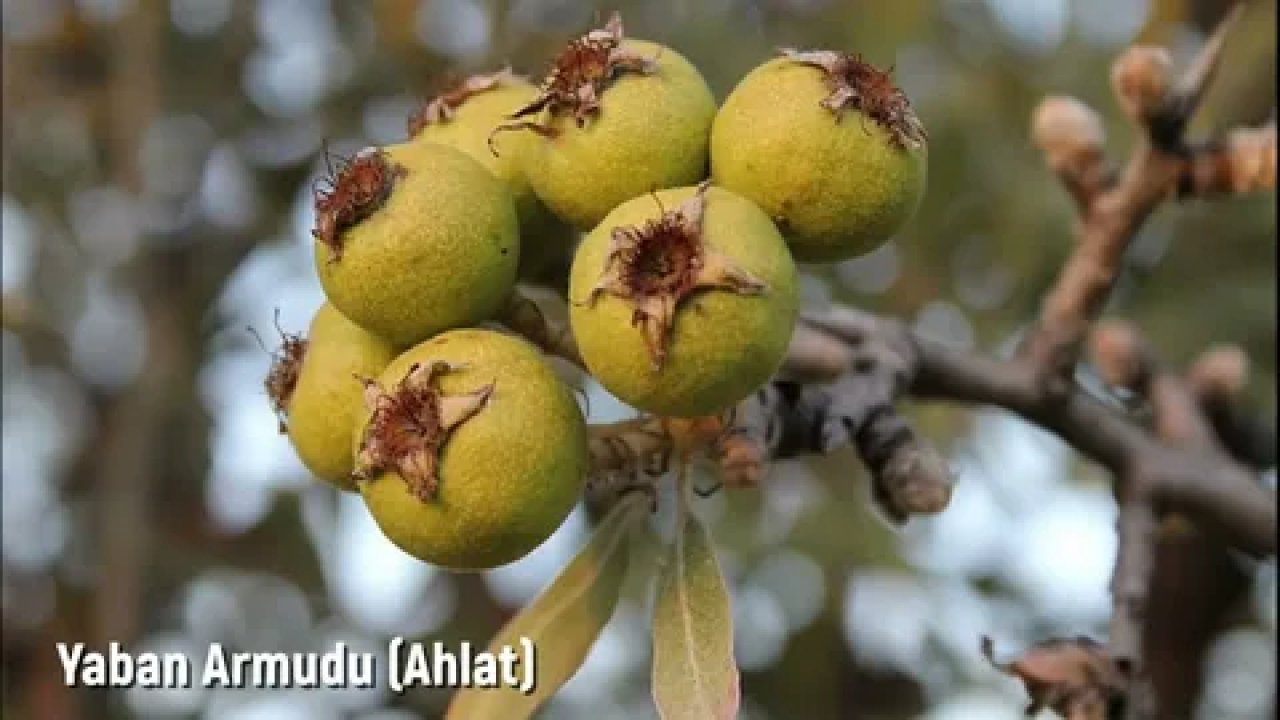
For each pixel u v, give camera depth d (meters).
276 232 5.29
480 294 2.24
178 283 5.20
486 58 4.86
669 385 2.07
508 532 2.15
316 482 5.20
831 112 2.19
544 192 2.28
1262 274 4.60
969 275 4.79
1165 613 4.62
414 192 2.21
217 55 5.35
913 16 4.65
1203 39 4.55
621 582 2.56
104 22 5.46
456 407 2.11
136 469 4.94
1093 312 2.96
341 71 5.27
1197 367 3.50
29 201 5.30
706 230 2.05
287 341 2.52
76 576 5.18
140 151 5.13
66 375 5.34
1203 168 2.89
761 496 4.98
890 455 2.63
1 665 5.14
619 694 5.04
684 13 4.78
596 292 2.06
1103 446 3.01
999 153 4.67
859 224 2.23
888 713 5.07
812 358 2.75
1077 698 2.65
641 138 2.21
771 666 5.07
